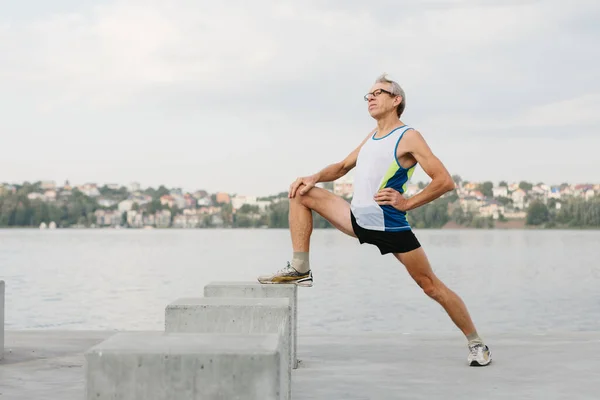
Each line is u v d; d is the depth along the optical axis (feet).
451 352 20.81
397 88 17.43
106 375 8.34
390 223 17.07
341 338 24.47
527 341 22.79
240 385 8.26
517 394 14.80
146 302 75.72
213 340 8.98
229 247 295.28
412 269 17.51
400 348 21.81
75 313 65.16
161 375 8.30
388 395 14.80
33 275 126.31
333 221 18.02
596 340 22.86
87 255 217.97
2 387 15.51
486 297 88.02
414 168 17.35
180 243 363.56
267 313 14.25
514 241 408.05
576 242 386.93
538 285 107.76
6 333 25.22
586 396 14.57
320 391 15.23
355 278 123.03
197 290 92.12
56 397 14.46
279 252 236.22
